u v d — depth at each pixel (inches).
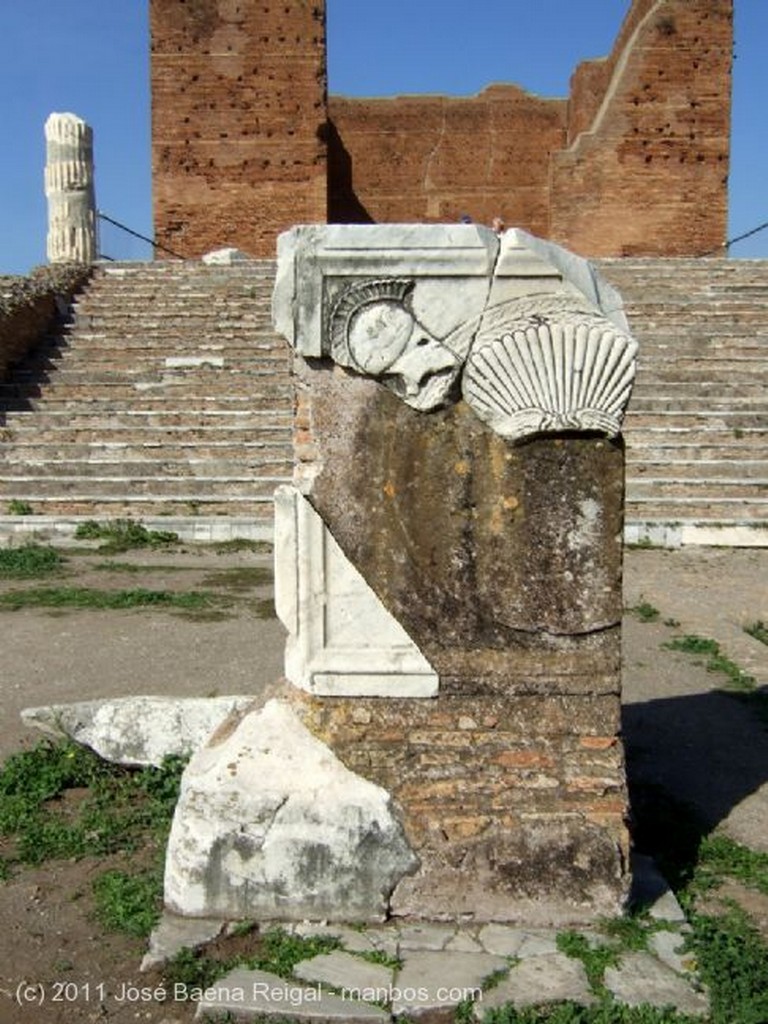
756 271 784.3
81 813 199.8
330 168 1189.1
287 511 159.2
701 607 382.0
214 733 174.4
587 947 148.9
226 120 922.7
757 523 509.0
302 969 144.0
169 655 311.3
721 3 936.9
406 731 158.4
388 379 155.2
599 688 156.4
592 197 964.0
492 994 138.7
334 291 153.4
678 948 149.5
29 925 161.6
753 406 600.4
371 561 157.9
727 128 951.0
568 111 1184.8
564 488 154.8
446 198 1200.8
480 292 153.5
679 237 964.0
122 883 170.7
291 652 162.9
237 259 845.8
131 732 212.8
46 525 512.4
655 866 175.0
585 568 155.6
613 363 151.4
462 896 155.2
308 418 158.1
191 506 531.2
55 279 738.2
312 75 916.6
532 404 151.2
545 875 155.0
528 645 156.6
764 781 220.2
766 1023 133.9
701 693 279.4
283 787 157.4
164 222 933.2
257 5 909.8
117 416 596.1
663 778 221.8
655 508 522.3
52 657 310.3
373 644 158.4
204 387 626.2
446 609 157.2
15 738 241.1
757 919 163.3
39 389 626.2
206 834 155.6
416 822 156.3
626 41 1012.5
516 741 157.2
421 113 1189.7
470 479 155.6
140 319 719.1
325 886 155.0
